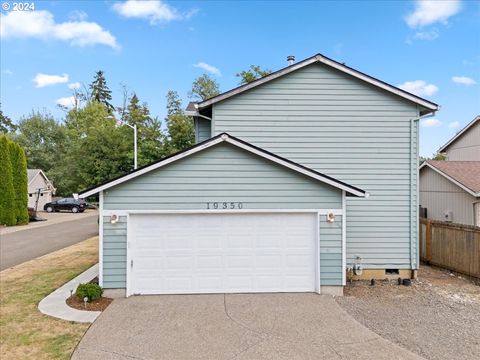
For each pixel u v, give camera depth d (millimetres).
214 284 8805
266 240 8883
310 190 8836
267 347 5750
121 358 5398
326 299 8344
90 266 11875
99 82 60125
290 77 10562
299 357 5418
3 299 8305
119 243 8539
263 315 7207
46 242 17688
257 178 8797
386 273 10500
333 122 10578
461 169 16266
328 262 8844
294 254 8898
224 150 8742
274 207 8797
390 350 5676
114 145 35125
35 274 10789
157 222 8719
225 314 7258
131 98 49562
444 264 11445
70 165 40938
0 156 25281
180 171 8695
